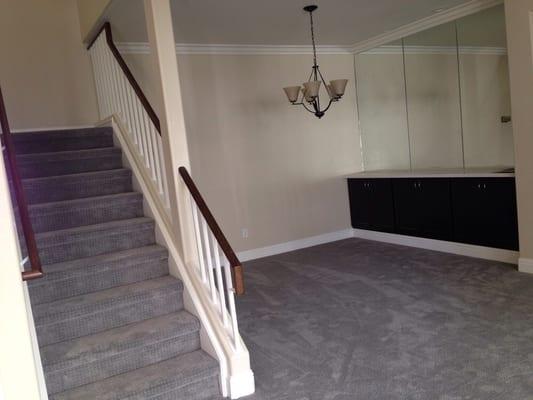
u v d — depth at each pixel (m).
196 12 3.82
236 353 2.40
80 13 4.59
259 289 4.16
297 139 5.61
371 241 5.71
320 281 4.24
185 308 2.85
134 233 3.16
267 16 4.08
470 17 4.57
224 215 5.17
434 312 3.25
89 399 2.21
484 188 4.32
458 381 2.33
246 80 5.23
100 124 4.36
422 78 5.25
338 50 5.81
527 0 3.52
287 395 2.35
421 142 5.38
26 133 3.67
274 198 5.48
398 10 4.29
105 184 3.54
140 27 4.12
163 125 2.88
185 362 2.50
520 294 3.42
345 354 2.75
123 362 2.45
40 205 3.09
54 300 2.69
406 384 2.36
